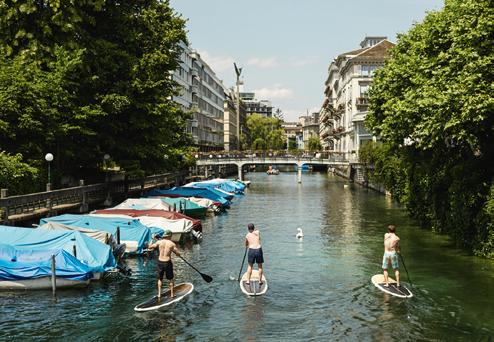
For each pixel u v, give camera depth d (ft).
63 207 102.63
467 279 67.05
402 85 110.83
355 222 123.44
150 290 62.69
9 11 97.81
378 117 138.82
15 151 100.42
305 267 76.13
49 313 54.24
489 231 75.92
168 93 136.26
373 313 54.90
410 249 86.17
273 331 50.03
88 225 82.12
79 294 60.54
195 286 65.10
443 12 93.66
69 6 100.27
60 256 61.98
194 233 97.50
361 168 262.67
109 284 64.90
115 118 125.08
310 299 59.82
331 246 92.94
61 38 106.11
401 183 150.10
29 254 61.98
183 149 162.20
